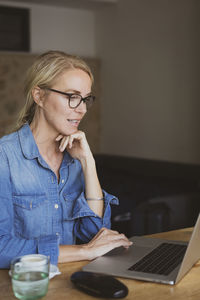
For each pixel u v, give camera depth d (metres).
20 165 1.60
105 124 7.52
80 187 1.77
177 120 5.98
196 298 1.12
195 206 3.43
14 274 1.10
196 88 5.63
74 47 7.39
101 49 7.45
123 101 7.05
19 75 6.93
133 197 4.17
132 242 1.59
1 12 6.72
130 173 5.57
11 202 1.58
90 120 7.48
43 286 1.10
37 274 1.11
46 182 1.65
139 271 1.28
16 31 6.89
